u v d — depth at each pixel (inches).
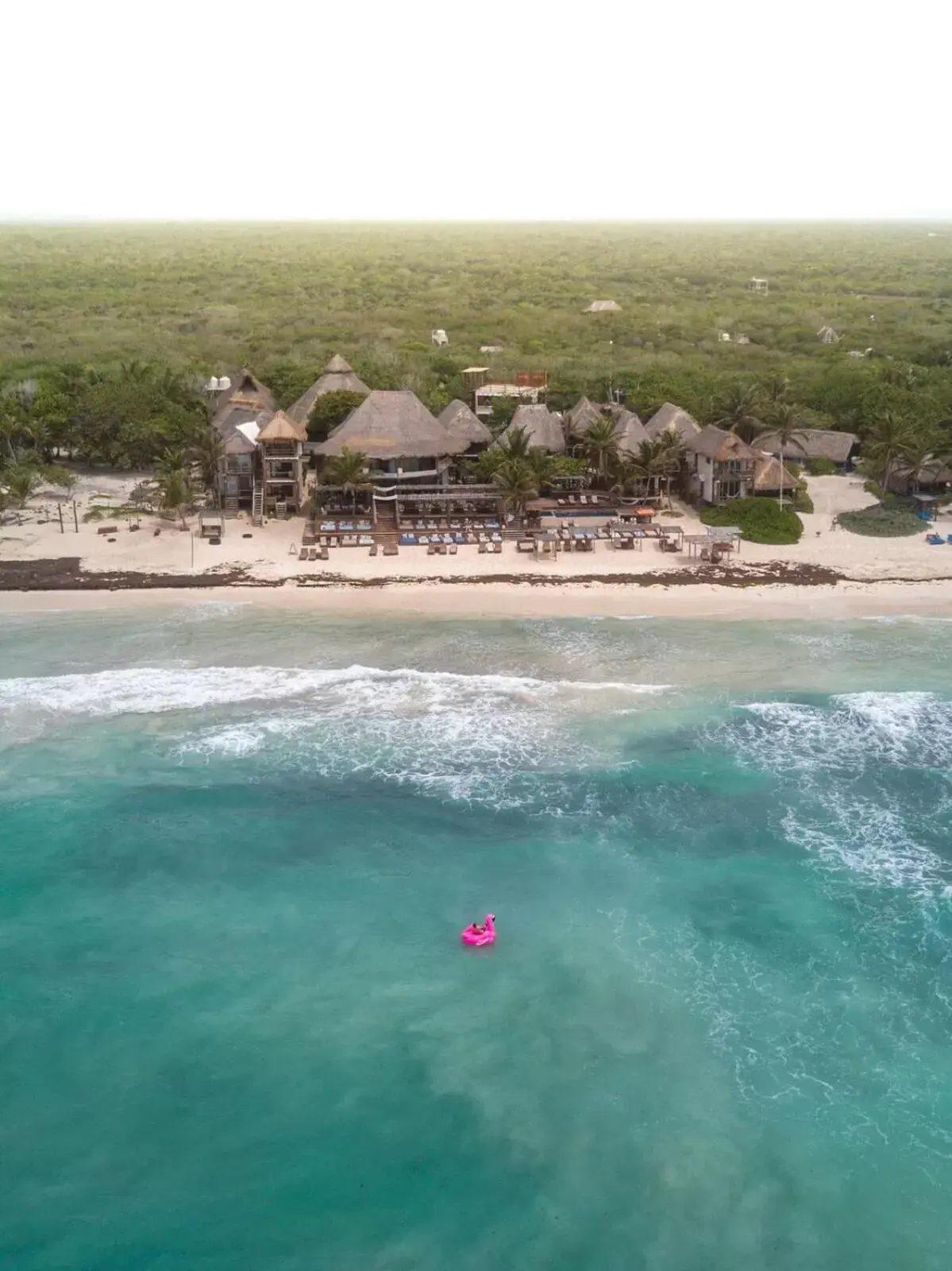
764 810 1670.8
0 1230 1004.6
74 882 1505.9
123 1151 1091.3
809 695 2033.7
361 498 3179.1
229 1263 975.0
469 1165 1076.5
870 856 1561.3
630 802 1692.9
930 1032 1239.5
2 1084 1170.0
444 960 1359.5
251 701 1996.8
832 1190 1045.2
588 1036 1233.4
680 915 1439.5
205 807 1680.6
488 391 3993.6
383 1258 981.8
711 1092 1157.7
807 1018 1259.8
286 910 1454.2
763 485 3134.8
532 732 1889.8
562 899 1475.1
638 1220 1017.5
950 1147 1093.8
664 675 2114.9
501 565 2770.7
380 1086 1168.8
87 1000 1290.6
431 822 1643.7
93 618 2406.5
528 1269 969.5
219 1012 1273.4
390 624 2375.7
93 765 1787.6
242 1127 1119.0
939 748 1845.5
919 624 2397.9
